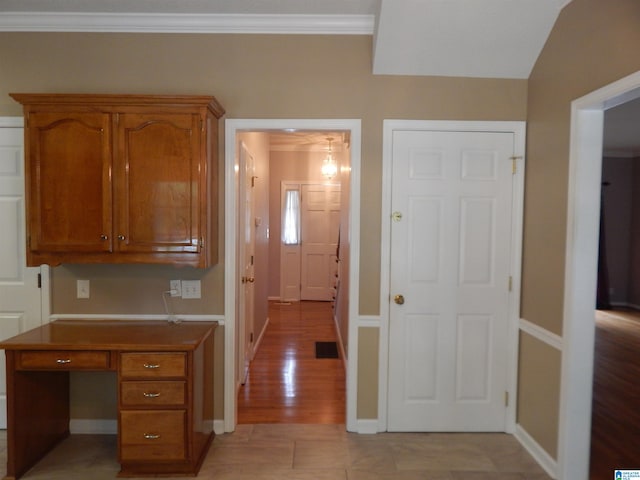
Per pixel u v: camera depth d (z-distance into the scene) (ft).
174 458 7.21
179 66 8.57
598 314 20.97
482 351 8.87
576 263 6.92
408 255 8.79
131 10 8.24
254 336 14.05
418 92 8.66
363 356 8.84
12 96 7.37
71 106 7.50
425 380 8.90
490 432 8.93
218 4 8.01
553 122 7.64
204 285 8.75
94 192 7.56
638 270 22.38
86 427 8.84
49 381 8.11
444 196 8.75
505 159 8.73
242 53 8.59
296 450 8.19
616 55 6.03
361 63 8.63
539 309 8.05
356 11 8.25
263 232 16.20
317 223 22.97
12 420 7.14
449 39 7.98
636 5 5.63
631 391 11.14
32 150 7.50
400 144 8.70
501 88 8.67
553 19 7.57
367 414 8.89
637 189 22.48
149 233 7.64
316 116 8.65
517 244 8.73
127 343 7.10
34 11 8.27
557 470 7.29
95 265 8.72
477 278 8.83
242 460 7.84
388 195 8.70
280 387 11.40
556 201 7.52
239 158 9.95
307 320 18.85
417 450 8.22
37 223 7.56
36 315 8.75
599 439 8.66
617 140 19.20
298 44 8.60
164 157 7.57
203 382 8.00
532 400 8.23
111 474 7.39
